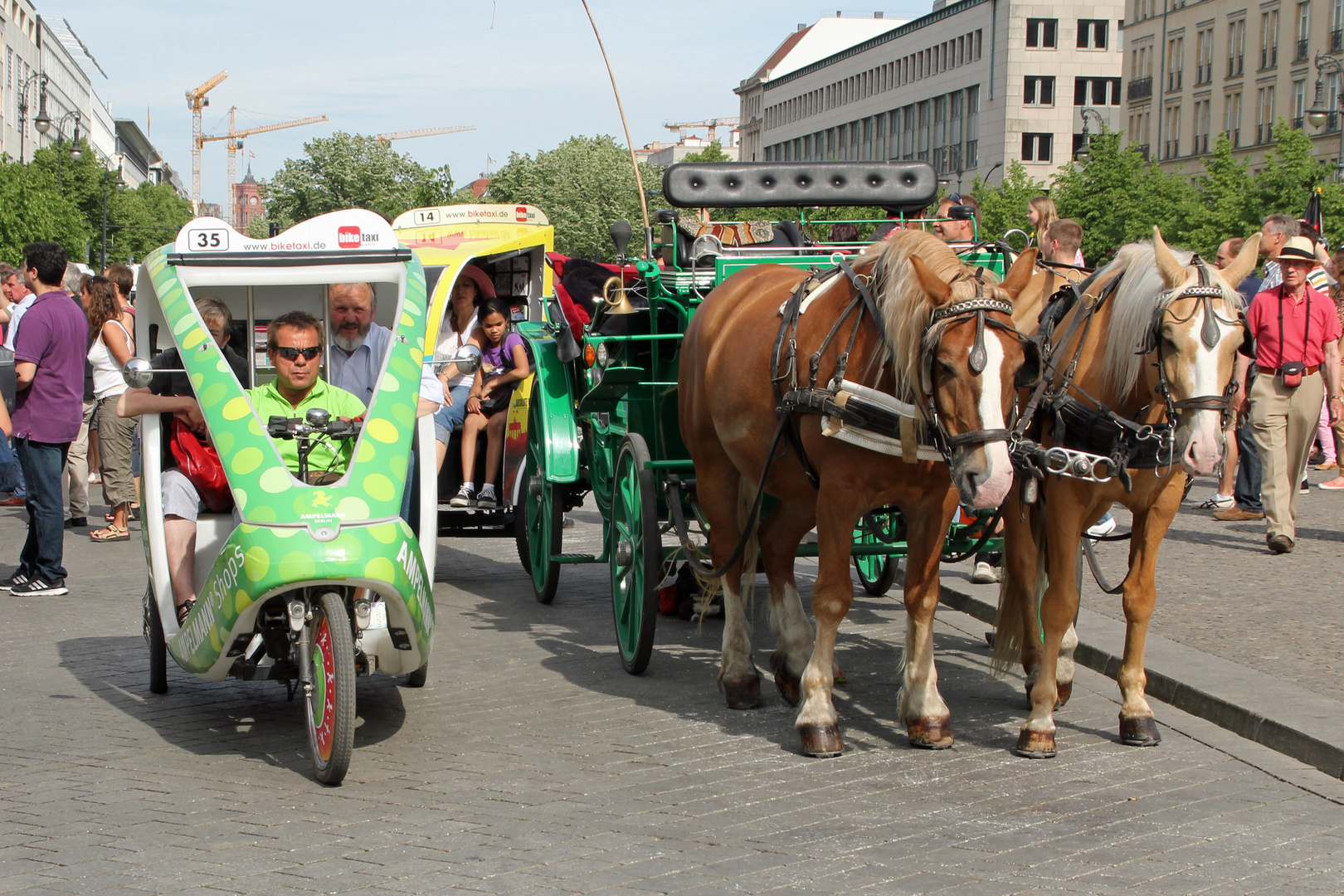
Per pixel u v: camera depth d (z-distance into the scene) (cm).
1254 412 1023
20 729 614
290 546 535
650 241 841
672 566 884
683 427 682
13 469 905
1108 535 626
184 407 613
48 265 960
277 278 636
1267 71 6322
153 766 560
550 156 8138
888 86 9556
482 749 582
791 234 898
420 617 569
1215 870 440
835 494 555
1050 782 533
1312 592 870
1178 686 642
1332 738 546
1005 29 8112
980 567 913
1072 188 3631
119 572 1073
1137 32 7431
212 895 420
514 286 1224
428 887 426
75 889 424
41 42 8662
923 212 933
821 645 573
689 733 609
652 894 420
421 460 638
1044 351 580
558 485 887
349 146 8706
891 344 520
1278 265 1145
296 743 595
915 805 507
